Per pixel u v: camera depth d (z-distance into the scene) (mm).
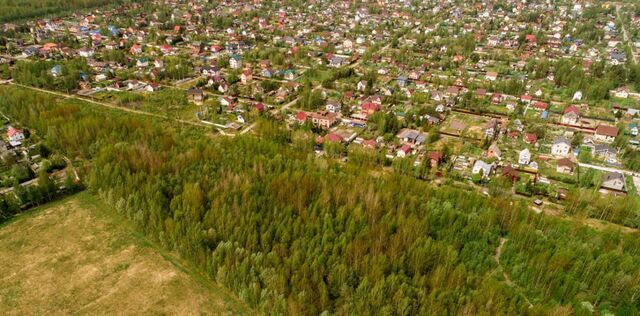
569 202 123562
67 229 111875
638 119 190250
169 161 127875
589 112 198875
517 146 163625
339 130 176250
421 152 157750
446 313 80625
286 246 96375
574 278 93000
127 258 102062
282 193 111500
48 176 127500
